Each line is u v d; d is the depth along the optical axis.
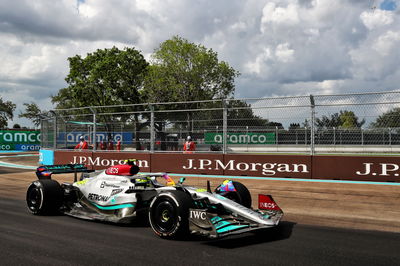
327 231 5.89
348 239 5.38
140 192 6.29
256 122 12.84
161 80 31.47
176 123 14.30
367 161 11.41
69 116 17.09
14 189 11.23
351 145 11.66
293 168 12.39
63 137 17.42
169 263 4.28
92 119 16.59
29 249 4.82
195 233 5.15
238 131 13.29
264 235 5.62
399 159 11.03
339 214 7.27
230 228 5.07
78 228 6.04
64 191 7.31
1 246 4.96
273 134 12.80
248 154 13.06
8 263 4.26
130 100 36.25
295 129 12.45
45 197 6.95
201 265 4.21
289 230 5.95
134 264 4.25
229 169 13.34
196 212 5.12
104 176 7.00
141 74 35.91
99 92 36.44
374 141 11.38
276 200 8.79
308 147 12.42
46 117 19.00
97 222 6.56
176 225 5.17
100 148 16.17
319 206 8.07
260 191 10.05
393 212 7.41
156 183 6.57
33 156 29.33
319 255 4.59
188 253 4.67
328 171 11.91
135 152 14.98
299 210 7.68
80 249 4.83
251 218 5.30
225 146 13.41
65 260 4.38
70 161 16.67
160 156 14.48
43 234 5.62
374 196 9.09
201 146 13.91
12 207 8.08
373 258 4.48
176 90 31.69
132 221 6.15
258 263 4.28
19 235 5.55
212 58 31.61
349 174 11.64
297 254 4.62
